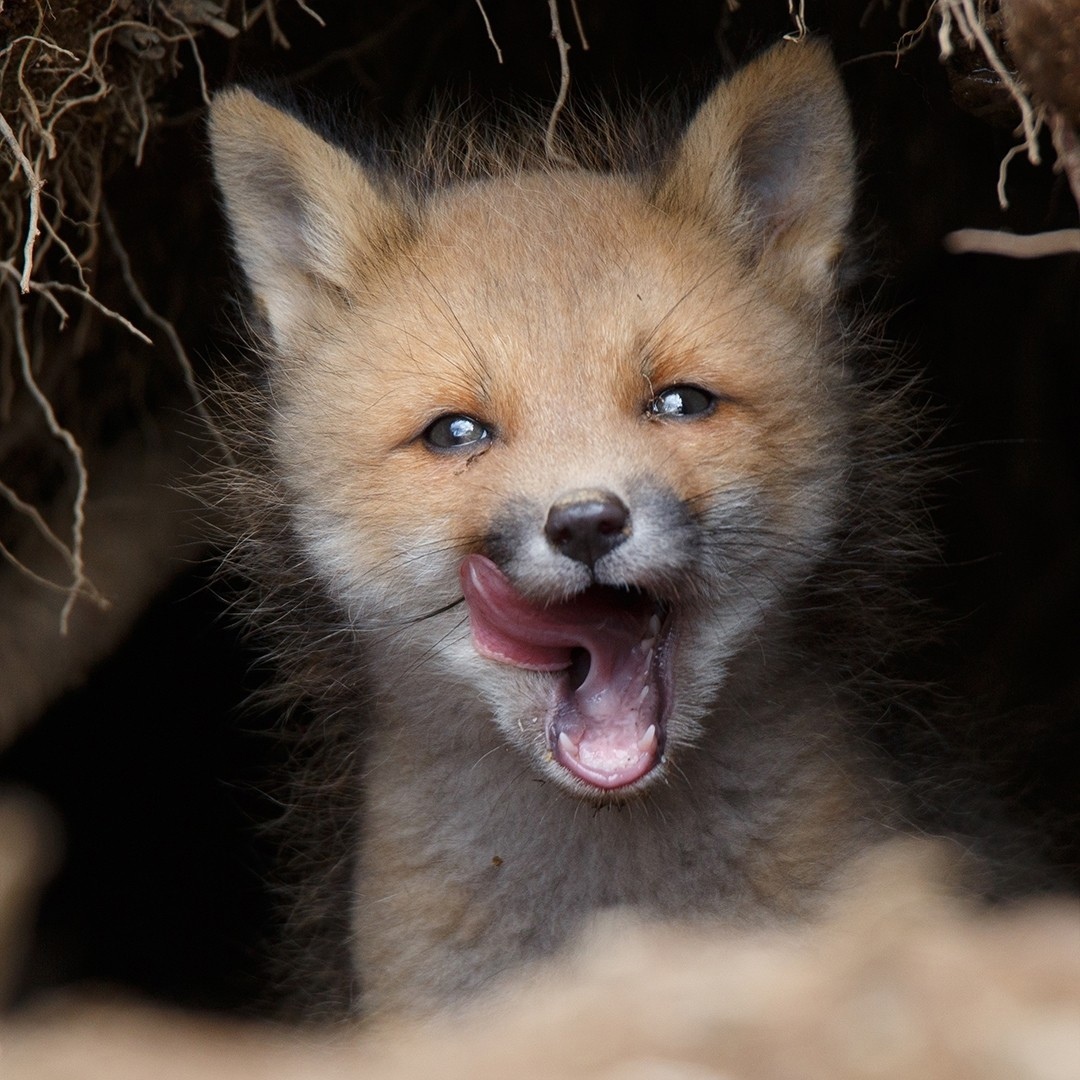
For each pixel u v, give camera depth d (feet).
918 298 43.52
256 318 30.40
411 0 40.52
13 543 41.45
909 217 40.57
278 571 30.30
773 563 26.76
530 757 25.91
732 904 26.78
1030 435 45.88
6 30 31.83
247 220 29.86
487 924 27.50
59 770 46.55
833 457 27.78
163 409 42.57
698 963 16.42
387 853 28.12
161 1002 45.19
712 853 26.96
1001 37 28.30
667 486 24.67
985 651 44.57
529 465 25.00
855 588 29.17
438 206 30.22
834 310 28.96
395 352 26.99
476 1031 21.70
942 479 39.68
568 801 27.09
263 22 37.60
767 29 33.86
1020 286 44.27
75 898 46.78
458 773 27.86
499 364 25.94
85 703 46.26
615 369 25.85
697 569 25.05
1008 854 32.83
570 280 26.91
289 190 30.01
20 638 41.52
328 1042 29.58
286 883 36.52
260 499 30.68
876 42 35.96
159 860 47.91
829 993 15.05
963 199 39.91
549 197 29.86
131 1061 16.71
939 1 27.81
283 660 31.24
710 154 29.01
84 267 36.11
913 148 38.60
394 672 28.09
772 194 29.35
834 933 21.57
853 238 29.86
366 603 27.58
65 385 40.47
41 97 32.83
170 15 33.55
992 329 45.03
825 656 28.66
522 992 24.56
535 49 42.11
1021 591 45.83
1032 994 14.34
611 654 25.39
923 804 30.30
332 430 27.55
